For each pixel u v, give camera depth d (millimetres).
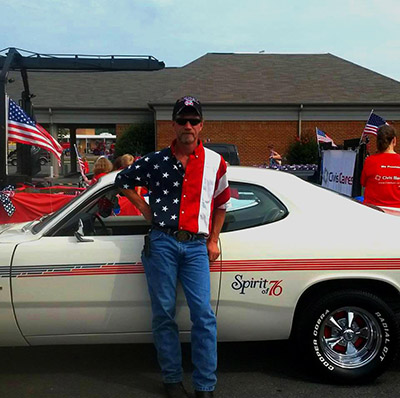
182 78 23578
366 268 3086
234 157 13531
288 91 20609
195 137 2771
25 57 8758
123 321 3078
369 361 3201
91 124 22641
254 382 3268
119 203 3461
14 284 2975
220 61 22781
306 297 3225
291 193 3256
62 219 3166
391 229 3201
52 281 2990
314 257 3070
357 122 20156
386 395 3096
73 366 3504
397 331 3182
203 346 2799
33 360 3605
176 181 2795
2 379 3301
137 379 3299
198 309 2789
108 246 3049
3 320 3020
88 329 3084
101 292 3021
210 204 2844
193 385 2955
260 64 22688
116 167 7086
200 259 2820
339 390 3160
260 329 3148
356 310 3178
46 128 22000
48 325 3053
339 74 21969
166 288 2816
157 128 19516
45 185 9328
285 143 20312
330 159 8406
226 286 3045
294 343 3287
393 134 4633
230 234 3092
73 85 22984
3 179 7039
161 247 2793
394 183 4566
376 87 20938
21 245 3035
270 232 3117
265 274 3053
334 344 3223
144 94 22391
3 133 6949
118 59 9664
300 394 3100
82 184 9273
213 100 19812
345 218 3219
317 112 20062
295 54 23625
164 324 2869
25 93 8945
